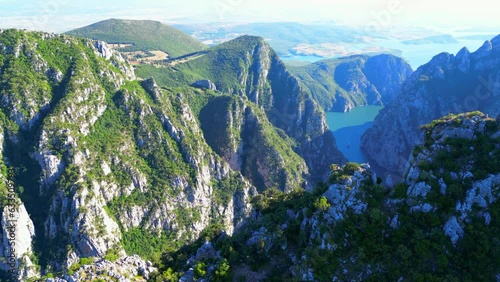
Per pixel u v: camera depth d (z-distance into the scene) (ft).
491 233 233.96
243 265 274.98
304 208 292.61
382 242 249.34
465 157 274.16
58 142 555.28
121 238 552.82
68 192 515.50
